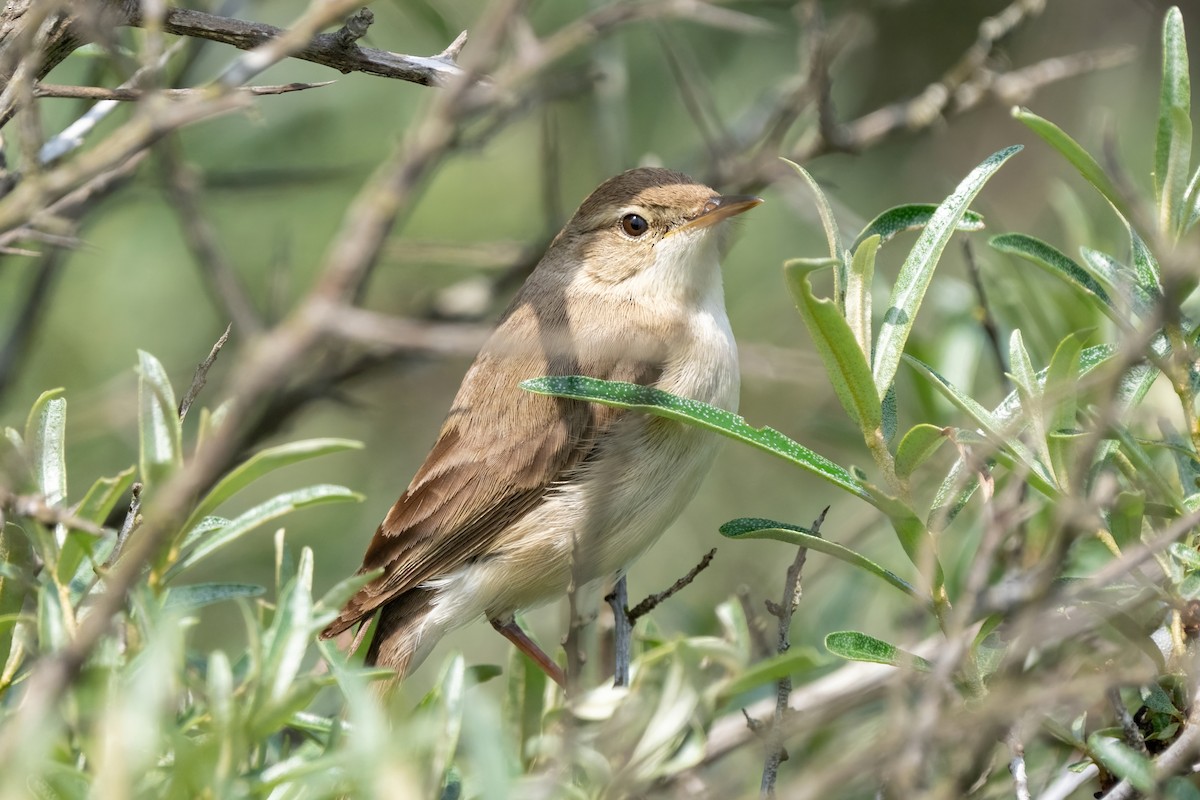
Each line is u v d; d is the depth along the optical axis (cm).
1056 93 1457
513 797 591
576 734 648
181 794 519
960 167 1469
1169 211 668
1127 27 1439
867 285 679
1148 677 565
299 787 589
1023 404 636
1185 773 605
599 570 957
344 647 970
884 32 1488
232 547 1301
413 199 1206
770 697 947
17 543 648
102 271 1354
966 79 1227
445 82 726
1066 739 647
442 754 581
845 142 1233
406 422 1420
